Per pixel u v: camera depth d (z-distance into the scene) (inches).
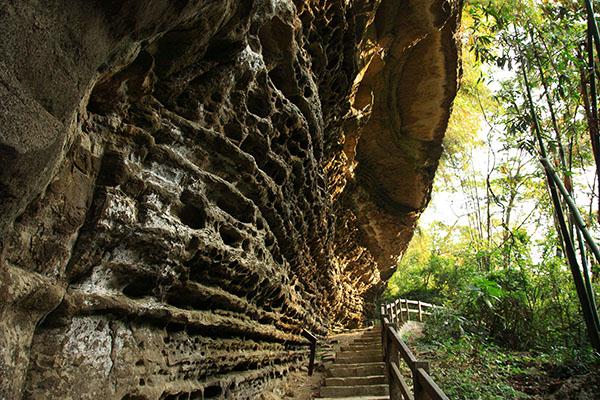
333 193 505.0
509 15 415.5
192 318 177.2
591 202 514.6
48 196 113.2
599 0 395.2
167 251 157.1
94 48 100.0
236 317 230.5
